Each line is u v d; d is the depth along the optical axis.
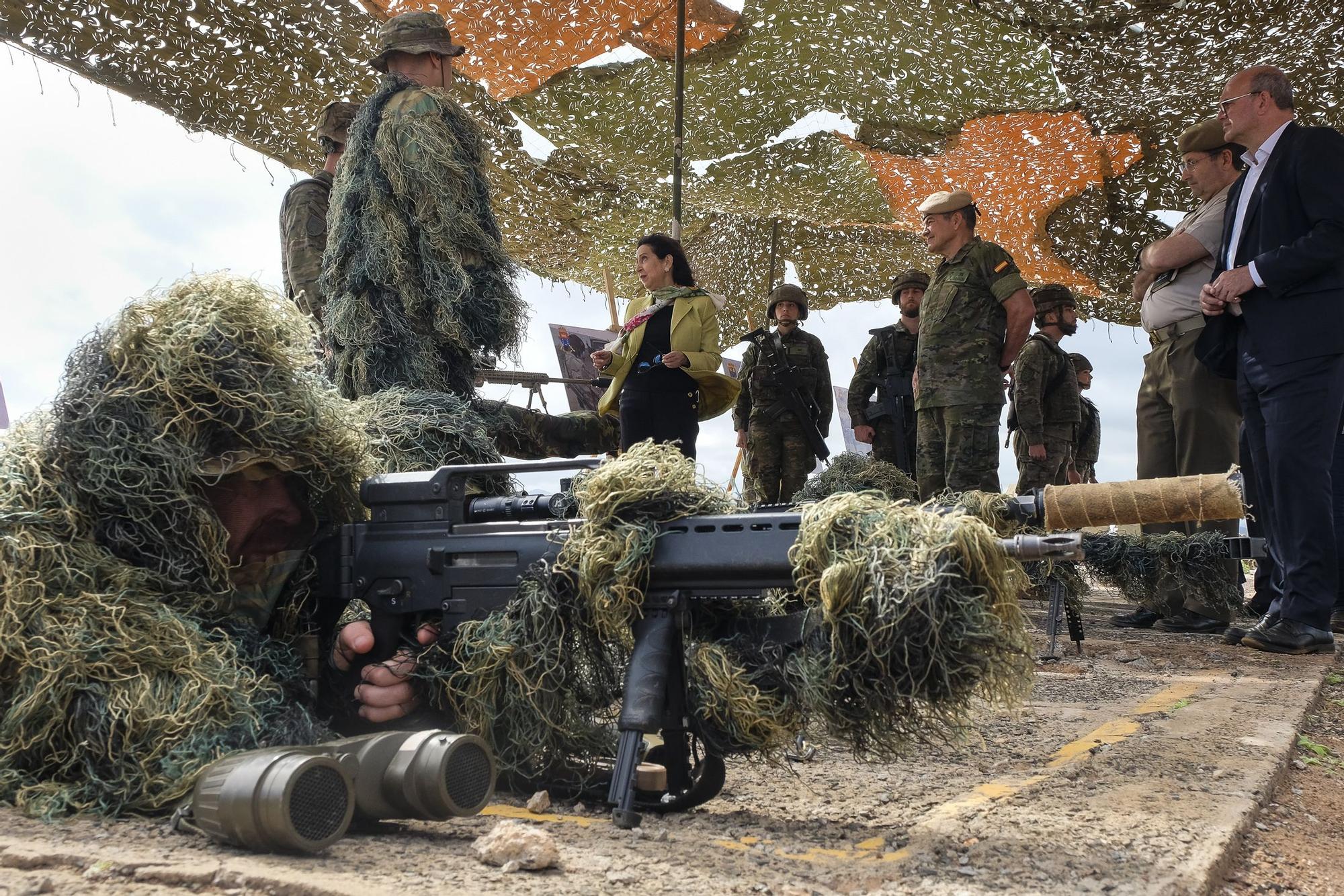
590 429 5.09
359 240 4.01
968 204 6.16
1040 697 3.88
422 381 3.91
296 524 2.46
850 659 1.87
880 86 9.44
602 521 2.12
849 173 10.58
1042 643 5.49
